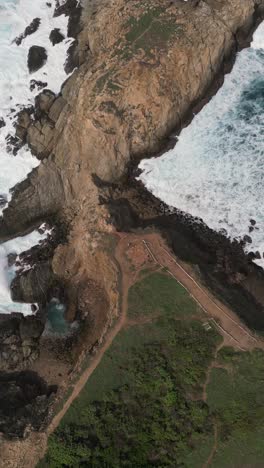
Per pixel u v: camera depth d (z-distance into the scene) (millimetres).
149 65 41531
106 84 41938
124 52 42688
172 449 31750
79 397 34281
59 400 34656
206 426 32250
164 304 36094
